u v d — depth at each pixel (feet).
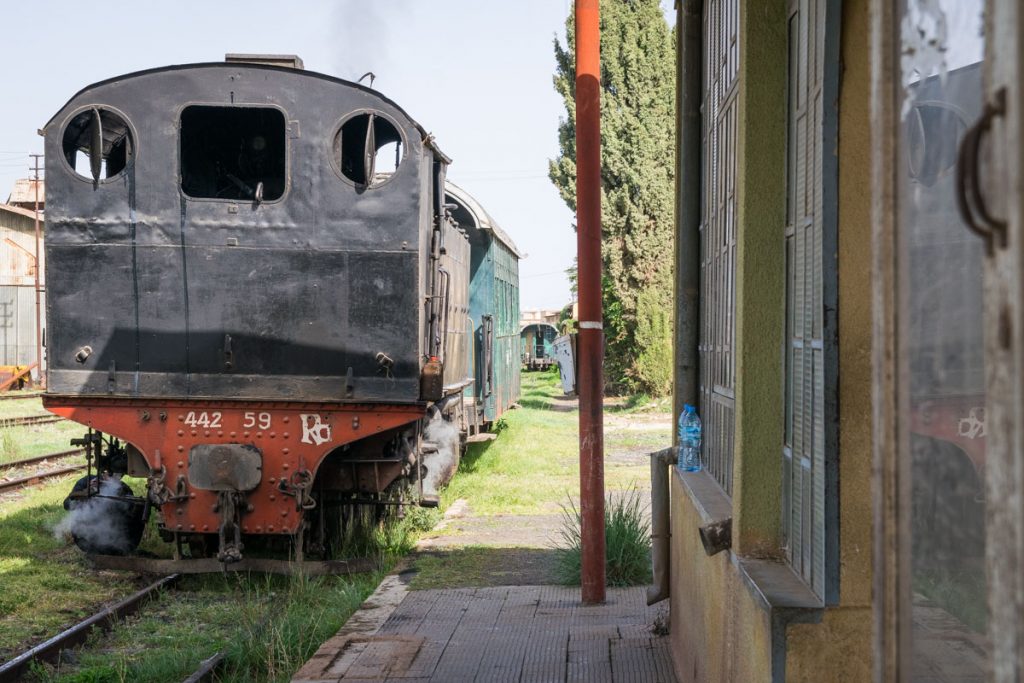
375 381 28.14
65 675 19.33
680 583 17.46
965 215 4.79
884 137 6.41
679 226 18.90
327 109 28.30
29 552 30.55
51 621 23.32
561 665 17.95
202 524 27.50
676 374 19.60
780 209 10.85
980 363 6.09
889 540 6.46
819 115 9.05
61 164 28.07
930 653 7.25
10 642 21.59
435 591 24.89
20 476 45.03
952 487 6.74
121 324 28.12
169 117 28.12
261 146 32.04
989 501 4.77
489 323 54.54
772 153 10.84
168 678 19.26
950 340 6.55
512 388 72.02
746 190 10.89
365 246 28.27
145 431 27.94
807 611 8.89
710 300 16.97
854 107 8.79
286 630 21.22
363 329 28.22
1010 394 4.45
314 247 28.25
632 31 95.61
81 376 28.14
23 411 78.13
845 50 8.77
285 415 27.86
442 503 39.29
